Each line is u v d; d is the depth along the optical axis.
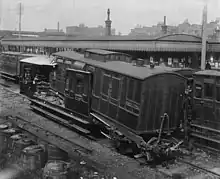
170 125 11.06
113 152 10.93
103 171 9.27
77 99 13.41
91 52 13.92
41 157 9.86
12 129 12.94
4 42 44.31
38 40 35.62
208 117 11.24
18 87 24.94
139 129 10.11
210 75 11.04
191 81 12.12
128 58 13.87
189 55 21.34
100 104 12.16
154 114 10.41
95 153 10.77
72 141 11.70
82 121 12.85
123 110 10.79
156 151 9.77
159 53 20.67
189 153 10.91
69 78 14.00
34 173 9.02
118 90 11.10
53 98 16.56
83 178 8.79
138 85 10.12
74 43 28.42
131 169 9.49
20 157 9.87
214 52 20.88
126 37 22.88
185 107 11.55
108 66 12.04
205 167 9.78
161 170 9.51
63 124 14.31
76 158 10.13
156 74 10.22
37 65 18.08
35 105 17.22
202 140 11.48
